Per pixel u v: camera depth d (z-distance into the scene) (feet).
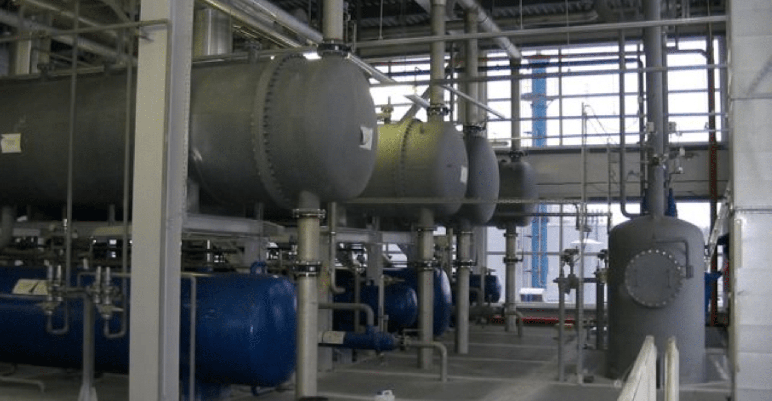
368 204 32.81
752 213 20.86
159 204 18.54
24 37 21.29
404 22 47.88
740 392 20.63
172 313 18.43
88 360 20.30
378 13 49.83
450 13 43.37
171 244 18.54
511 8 48.44
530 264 59.67
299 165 21.04
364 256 37.91
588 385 27.94
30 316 23.45
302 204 21.80
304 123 20.80
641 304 28.40
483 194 37.11
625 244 29.01
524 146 54.95
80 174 23.03
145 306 18.52
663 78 33.50
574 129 55.88
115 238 24.47
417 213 32.32
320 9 42.91
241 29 32.40
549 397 25.71
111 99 22.80
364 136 22.52
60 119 23.26
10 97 24.32
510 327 46.24
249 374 21.80
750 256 20.77
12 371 27.66
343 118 21.54
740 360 20.67
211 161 21.61
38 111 23.59
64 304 22.11
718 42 51.06
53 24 32.32
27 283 23.12
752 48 21.12
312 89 21.04
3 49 42.91
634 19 42.47
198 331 21.57
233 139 21.25
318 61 22.00
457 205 32.94
